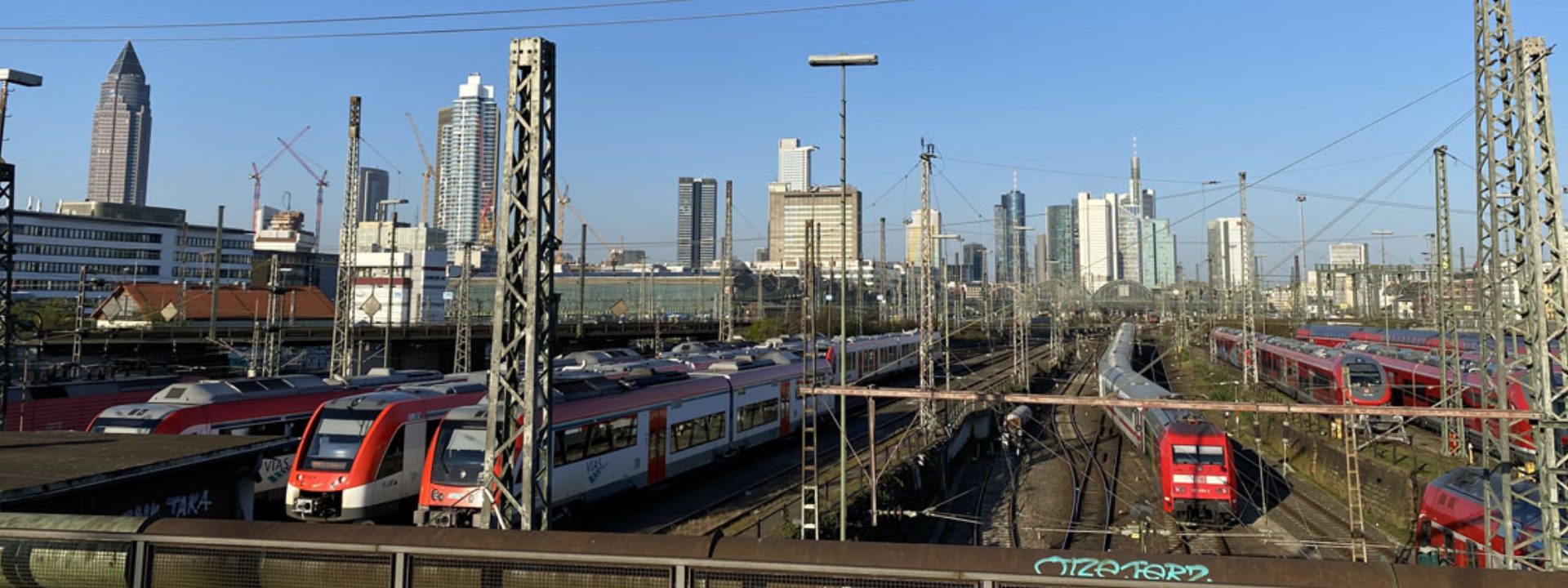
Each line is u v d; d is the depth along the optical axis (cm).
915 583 796
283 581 877
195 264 13600
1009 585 784
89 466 1409
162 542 895
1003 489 3662
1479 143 1958
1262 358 6094
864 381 6078
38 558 900
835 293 12275
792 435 4200
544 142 1475
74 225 12362
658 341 7988
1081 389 6838
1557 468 1669
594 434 2617
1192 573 764
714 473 3406
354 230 4616
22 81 2777
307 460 2305
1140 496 3425
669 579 829
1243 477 3706
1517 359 1838
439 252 13450
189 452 1578
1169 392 4038
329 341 6256
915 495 3200
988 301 9894
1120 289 17012
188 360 5666
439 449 2266
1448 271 3284
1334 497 3322
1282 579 749
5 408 2730
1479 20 1898
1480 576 736
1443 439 3228
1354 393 3938
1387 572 746
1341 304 13312
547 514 1471
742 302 15475
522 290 1483
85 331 5103
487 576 852
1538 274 1703
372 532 882
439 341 7231
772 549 829
